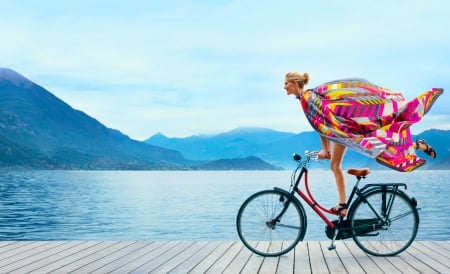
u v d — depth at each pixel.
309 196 5.34
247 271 4.66
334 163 5.33
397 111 5.26
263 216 5.33
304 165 5.35
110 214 31.88
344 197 5.30
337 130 5.26
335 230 5.29
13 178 122.94
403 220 5.27
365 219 5.27
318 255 5.40
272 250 5.32
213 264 4.98
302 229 5.27
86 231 22.36
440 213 29.58
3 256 5.45
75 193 59.31
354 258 5.23
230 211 34.25
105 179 132.00
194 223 26.17
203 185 89.88
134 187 79.88
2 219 27.84
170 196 54.34
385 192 5.25
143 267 4.86
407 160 5.23
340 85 5.35
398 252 5.28
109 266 4.91
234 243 6.22
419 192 55.84
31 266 4.92
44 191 62.91
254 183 100.56
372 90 5.30
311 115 5.34
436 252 5.52
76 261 5.16
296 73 5.48
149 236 20.58
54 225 24.89
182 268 4.80
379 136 5.23
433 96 5.23
